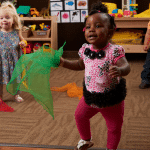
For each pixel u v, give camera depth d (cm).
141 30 436
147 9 448
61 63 157
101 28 132
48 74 164
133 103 266
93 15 133
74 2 454
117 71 122
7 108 250
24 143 188
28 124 220
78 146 168
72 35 473
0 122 225
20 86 166
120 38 426
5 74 262
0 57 260
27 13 417
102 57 138
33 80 164
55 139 194
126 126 214
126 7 433
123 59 136
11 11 256
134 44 427
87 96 146
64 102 271
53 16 421
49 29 417
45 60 158
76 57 474
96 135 199
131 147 181
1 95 269
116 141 151
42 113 244
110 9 431
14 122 225
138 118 230
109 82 140
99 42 135
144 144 185
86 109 153
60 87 315
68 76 366
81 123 158
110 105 141
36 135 201
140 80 343
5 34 258
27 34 412
